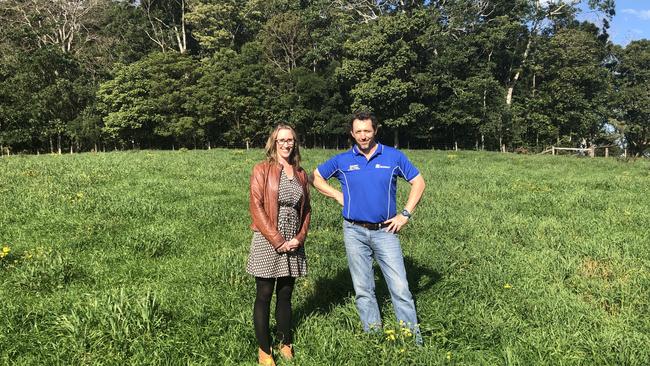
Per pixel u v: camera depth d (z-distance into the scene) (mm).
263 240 3850
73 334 3951
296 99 43062
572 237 7621
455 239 7648
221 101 40406
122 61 46750
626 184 13375
